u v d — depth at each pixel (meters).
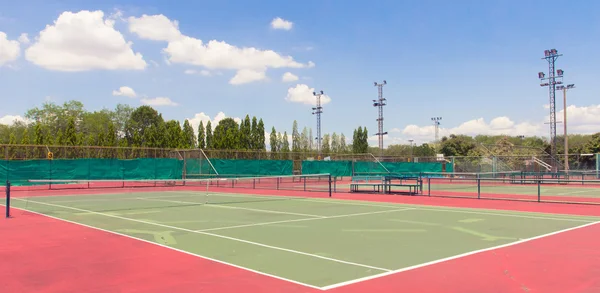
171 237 10.71
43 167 30.73
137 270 7.43
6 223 13.26
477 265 7.74
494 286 6.45
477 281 6.71
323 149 96.81
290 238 10.55
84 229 12.03
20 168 30.34
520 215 15.37
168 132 62.59
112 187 32.72
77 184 36.19
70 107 75.31
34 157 34.75
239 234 11.17
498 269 7.46
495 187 34.97
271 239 10.41
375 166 43.09
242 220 14.01
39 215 15.32
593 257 8.41
